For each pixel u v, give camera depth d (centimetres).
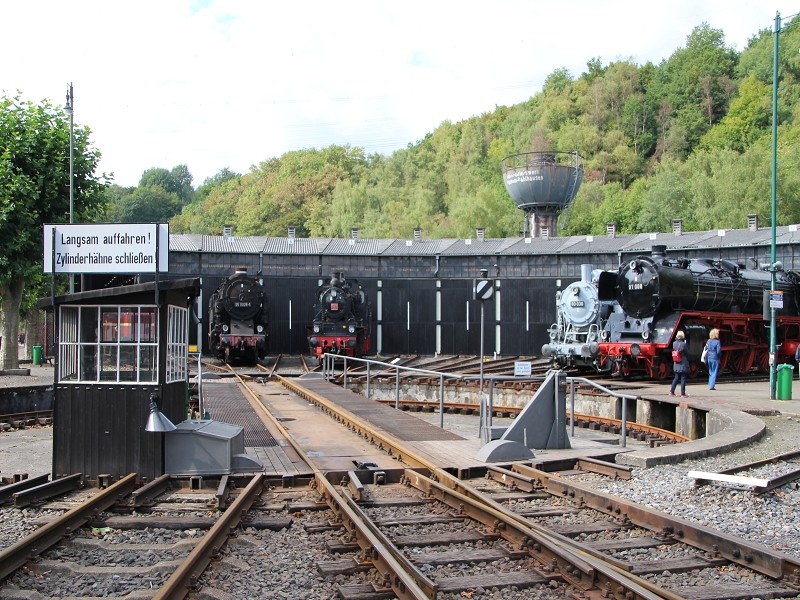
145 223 1004
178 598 593
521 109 12225
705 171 7531
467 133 11131
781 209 6456
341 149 12094
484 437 1280
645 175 9506
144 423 1015
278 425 1541
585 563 638
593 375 2822
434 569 688
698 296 2633
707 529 751
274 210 10912
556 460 1155
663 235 3916
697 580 666
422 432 1495
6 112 2683
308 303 3972
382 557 657
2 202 2570
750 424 1484
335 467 1127
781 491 987
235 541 769
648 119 10312
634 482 1056
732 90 9681
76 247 1011
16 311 2783
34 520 829
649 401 2011
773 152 2066
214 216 12594
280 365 3559
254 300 3472
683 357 1967
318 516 880
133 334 1022
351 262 4047
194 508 902
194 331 3912
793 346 3038
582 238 4053
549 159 5619
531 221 5728
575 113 11288
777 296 2003
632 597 586
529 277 3806
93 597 617
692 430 1806
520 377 1523
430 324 3941
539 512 888
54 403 1019
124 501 905
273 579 659
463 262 3988
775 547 762
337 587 627
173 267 3894
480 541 778
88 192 2895
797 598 630
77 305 1022
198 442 1039
